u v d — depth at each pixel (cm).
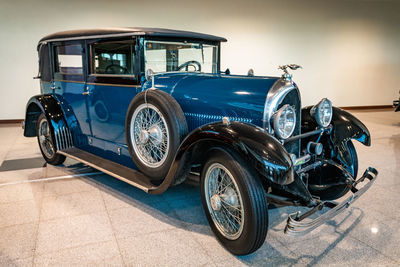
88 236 216
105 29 274
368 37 878
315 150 229
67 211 253
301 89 846
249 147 175
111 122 292
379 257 195
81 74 314
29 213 248
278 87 209
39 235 217
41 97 352
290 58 813
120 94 275
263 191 181
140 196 283
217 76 265
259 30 766
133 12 661
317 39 828
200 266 186
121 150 290
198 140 196
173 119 221
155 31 257
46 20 614
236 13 738
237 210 192
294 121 208
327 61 853
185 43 292
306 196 192
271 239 215
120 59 271
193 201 274
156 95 228
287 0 776
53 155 355
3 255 194
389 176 338
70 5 621
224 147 189
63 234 218
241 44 759
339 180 248
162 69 279
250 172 179
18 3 595
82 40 301
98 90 297
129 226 231
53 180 320
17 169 354
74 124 346
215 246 207
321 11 815
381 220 242
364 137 248
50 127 339
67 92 341
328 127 250
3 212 249
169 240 213
